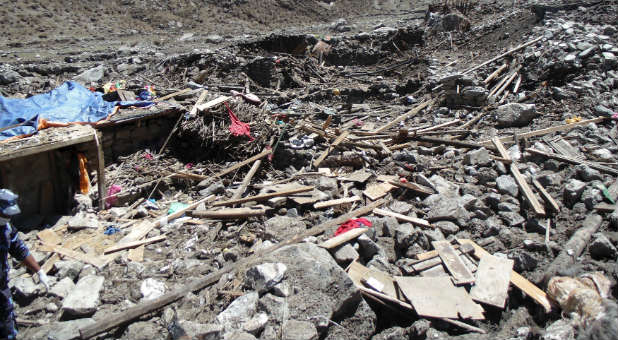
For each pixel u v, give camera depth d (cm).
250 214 775
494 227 700
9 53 2000
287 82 1814
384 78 1808
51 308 561
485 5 2212
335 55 2025
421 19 2608
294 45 2056
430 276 604
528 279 596
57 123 902
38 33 2405
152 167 1009
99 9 2816
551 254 631
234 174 994
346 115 1366
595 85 1208
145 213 833
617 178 785
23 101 1020
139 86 1377
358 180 895
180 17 2962
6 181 754
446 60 1747
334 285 555
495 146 973
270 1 3356
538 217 727
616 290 544
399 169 930
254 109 1174
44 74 1697
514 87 1368
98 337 516
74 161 831
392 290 584
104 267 644
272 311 523
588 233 645
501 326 539
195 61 1789
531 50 1488
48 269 636
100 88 1312
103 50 2097
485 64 1526
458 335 526
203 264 656
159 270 640
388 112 1386
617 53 1314
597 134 967
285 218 739
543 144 954
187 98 1248
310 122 1192
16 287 574
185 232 748
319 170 961
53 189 814
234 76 1772
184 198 927
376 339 536
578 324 481
